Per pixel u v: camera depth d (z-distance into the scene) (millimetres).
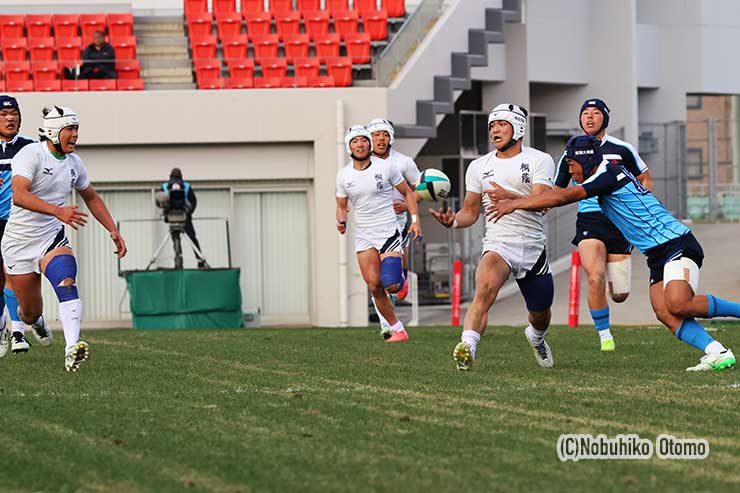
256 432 23594
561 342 44312
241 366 35750
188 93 70875
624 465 20234
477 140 88812
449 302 80938
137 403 27641
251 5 84062
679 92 99250
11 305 40156
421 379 31750
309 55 80688
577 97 94188
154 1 86938
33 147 33531
